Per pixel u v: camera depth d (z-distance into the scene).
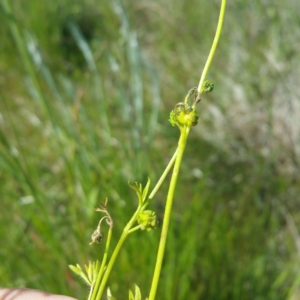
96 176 0.36
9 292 0.23
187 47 0.66
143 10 0.75
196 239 0.35
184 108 0.13
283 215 0.45
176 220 0.40
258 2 0.63
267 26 0.61
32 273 0.34
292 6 0.61
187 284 0.34
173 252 0.33
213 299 0.36
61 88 0.58
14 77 0.60
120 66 0.45
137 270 0.33
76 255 0.35
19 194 0.39
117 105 0.51
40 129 0.52
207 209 0.43
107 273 0.13
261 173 0.47
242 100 0.54
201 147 0.51
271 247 0.41
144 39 0.70
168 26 0.70
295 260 0.41
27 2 0.71
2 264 0.34
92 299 0.14
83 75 0.61
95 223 0.35
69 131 0.40
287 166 0.48
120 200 0.35
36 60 0.41
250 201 0.45
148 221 0.13
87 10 0.77
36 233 0.37
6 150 0.32
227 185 0.47
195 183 0.48
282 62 0.55
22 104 0.55
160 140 0.52
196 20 0.69
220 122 0.53
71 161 0.37
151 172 0.39
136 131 0.39
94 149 0.40
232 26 0.64
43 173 0.45
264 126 0.51
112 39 0.67
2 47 0.63
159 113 0.55
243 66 0.57
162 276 0.33
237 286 0.36
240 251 0.40
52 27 0.71
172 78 0.60
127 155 0.38
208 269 0.36
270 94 0.53
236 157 0.50
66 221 0.37
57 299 0.23
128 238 0.33
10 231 0.38
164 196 0.41
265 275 0.39
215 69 0.59
